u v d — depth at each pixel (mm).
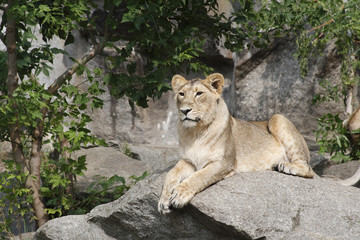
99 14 15367
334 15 13047
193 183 8109
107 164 14211
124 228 8945
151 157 15250
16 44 10992
